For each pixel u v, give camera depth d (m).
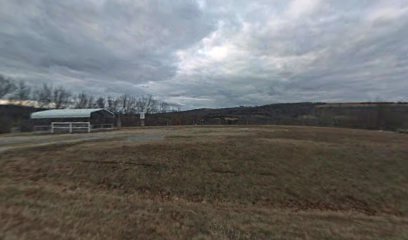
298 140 19.39
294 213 8.24
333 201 9.70
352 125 55.16
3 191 8.13
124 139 18.72
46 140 19.47
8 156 12.74
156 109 82.94
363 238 6.28
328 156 14.66
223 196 9.49
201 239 5.59
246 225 6.55
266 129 30.69
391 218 8.44
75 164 11.58
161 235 5.65
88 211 6.69
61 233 5.32
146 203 7.88
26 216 6.09
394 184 11.67
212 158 13.12
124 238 5.36
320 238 6.09
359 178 11.91
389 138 24.16
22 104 60.62
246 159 13.24
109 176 10.48
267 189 10.16
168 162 12.18
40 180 9.98
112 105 77.06
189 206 8.05
